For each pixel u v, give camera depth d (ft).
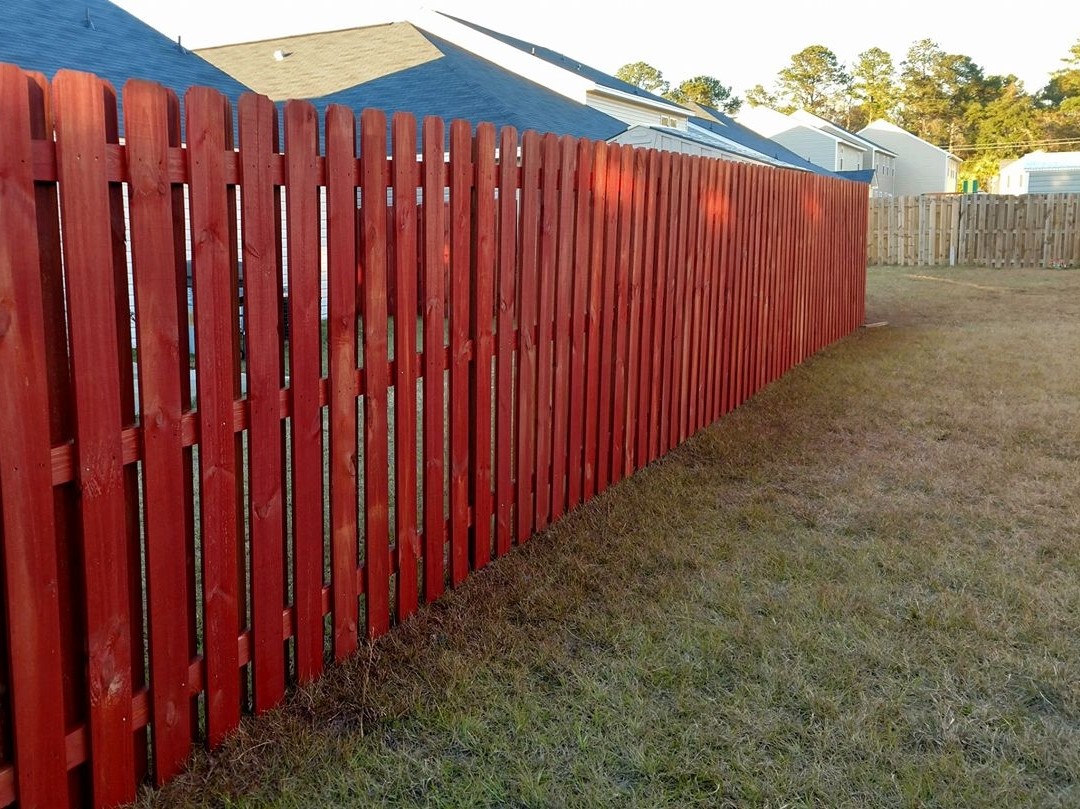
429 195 9.29
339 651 8.81
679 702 8.20
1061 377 23.27
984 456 16.29
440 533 10.34
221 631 7.30
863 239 33.91
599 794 6.94
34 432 5.49
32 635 5.66
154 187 6.08
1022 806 6.79
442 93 48.80
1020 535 12.43
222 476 7.11
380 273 8.68
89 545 5.96
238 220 7.44
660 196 15.39
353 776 7.11
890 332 32.86
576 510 13.38
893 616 9.95
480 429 10.82
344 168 7.99
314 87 54.90
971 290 47.70
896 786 7.02
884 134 163.73
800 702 8.20
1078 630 9.61
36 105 5.35
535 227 11.47
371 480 8.97
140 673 6.84
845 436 17.92
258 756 7.32
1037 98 217.15
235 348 7.21
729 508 13.61
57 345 5.73
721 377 19.56
